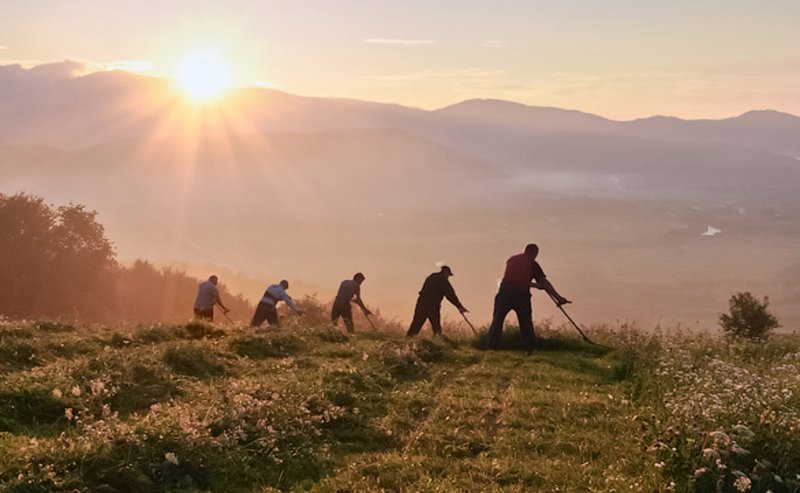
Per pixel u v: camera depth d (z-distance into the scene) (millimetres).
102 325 17953
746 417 8953
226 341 15586
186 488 7648
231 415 9430
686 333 19844
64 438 8070
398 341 16875
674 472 8031
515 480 8266
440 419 10703
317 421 10055
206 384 12180
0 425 8961
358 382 12453
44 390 9961
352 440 9820
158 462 7828
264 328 18375
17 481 6715
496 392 12594
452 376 14188
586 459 9023
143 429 8234
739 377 11164
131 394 10914
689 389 10883
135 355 12750
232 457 8320
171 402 10547
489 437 9883
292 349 16000
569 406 11398
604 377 14492
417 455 9094
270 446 8805
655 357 14844
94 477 7258
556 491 7910
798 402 10031
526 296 18109
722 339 18422
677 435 8523
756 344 18297
